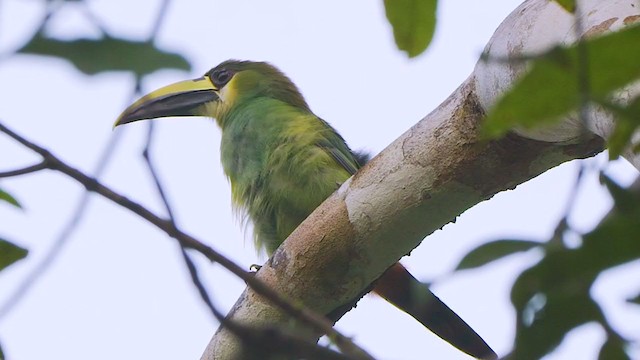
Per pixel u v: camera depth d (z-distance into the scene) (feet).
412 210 25.68
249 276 15.42
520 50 20.48
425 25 20.52
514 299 12.66
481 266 13.30
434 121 25.11
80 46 12.62
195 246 15.49
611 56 10.84
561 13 19.71
